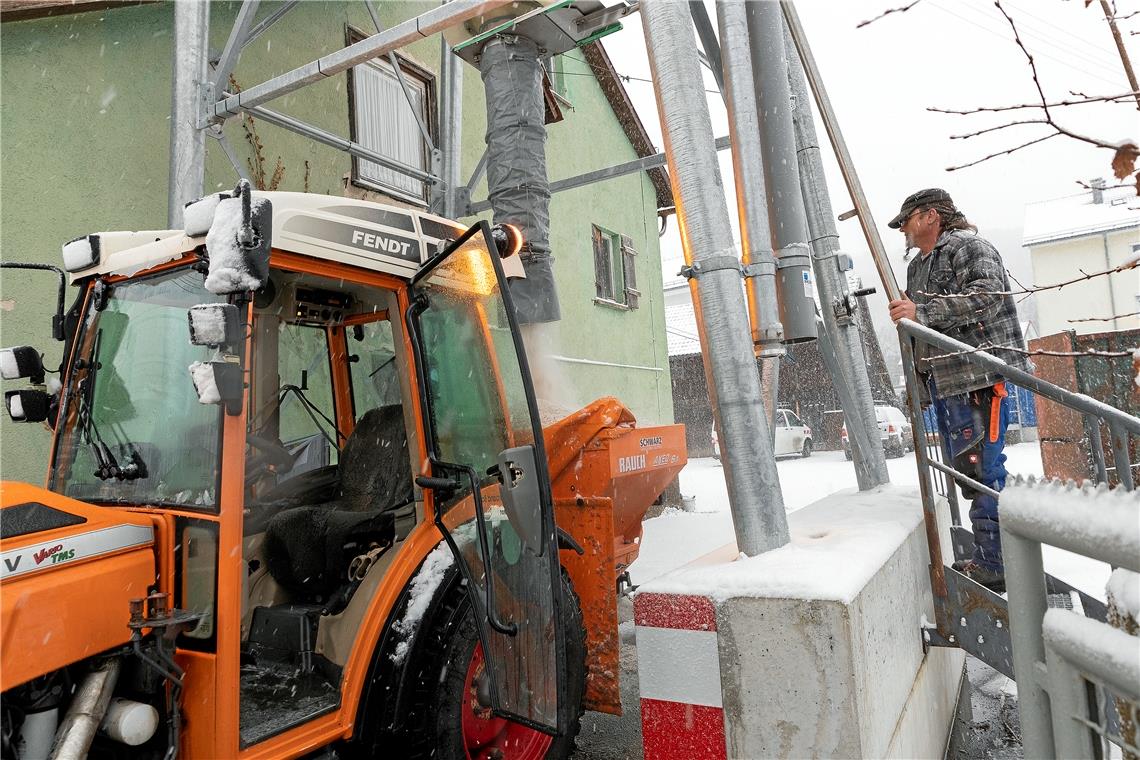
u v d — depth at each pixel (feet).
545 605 7.70
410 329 9.53
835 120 9.87
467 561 8.68
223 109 15.44
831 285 13.08
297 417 12.21
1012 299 10.09
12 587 6.11
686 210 7.18
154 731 6.68
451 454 9.09
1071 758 3.78
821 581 5.82
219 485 7.07
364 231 8.96
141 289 8.63
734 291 7.09
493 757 9.40
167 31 19.21
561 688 7.47
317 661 8.94
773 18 8.68
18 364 9.47
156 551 7.29
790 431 71.67
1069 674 3.81
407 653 8.43
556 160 35.06
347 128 24.03
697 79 7.21
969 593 8.27
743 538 7.16
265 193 8.07
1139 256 4.40
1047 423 22.24
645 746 6.28
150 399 8.14
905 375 8.83
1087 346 19.72
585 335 36.01
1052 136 3.99
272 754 7.27
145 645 6.68
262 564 10.47
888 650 6.62
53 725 6.37
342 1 24.23
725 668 5.94
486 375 8.38
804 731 5.57
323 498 11.87
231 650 6.86
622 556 12.72
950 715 10.22
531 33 13.69
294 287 10.96
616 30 13.97
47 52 16.75
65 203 16.84
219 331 6.84
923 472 8.65
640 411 40.60
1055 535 3.80
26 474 15.44
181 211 15.39
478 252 8.37
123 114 18.11
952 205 10.80
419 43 27.40
